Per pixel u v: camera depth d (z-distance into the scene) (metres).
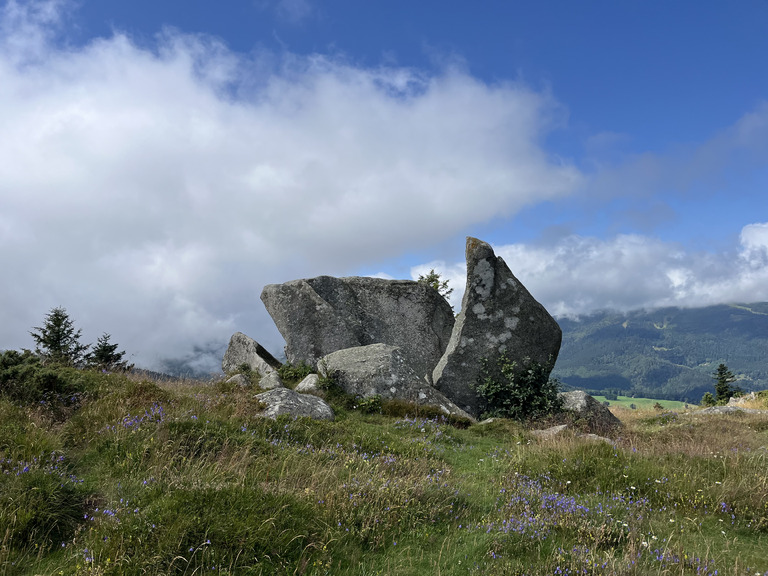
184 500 6.39
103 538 5.82
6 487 6.61
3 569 5.34
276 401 13.70
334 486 8.00
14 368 11.62
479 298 21.61
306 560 5.90
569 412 19.14
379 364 19.50
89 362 19.44
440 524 7.46
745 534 7.46
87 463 8.39
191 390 16.41
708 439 14.70
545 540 6.90
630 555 6.13
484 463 11.84
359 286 27.42
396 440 12.75
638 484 9.38
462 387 21.09
